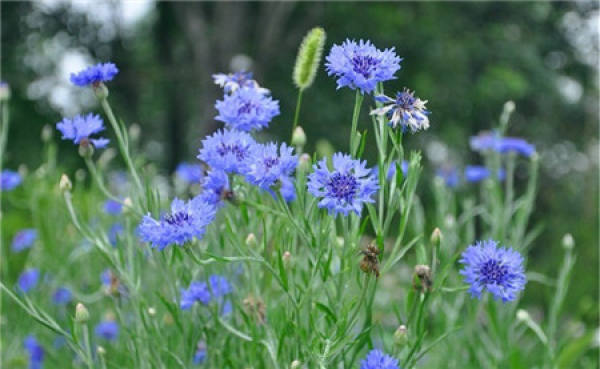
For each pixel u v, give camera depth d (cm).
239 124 84
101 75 89
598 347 135
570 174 495
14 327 124
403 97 76
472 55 512
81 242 127
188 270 94
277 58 482
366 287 77
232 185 82
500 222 119
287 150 79
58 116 502
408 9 502
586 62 598
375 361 77
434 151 481
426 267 78
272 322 87
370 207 78
